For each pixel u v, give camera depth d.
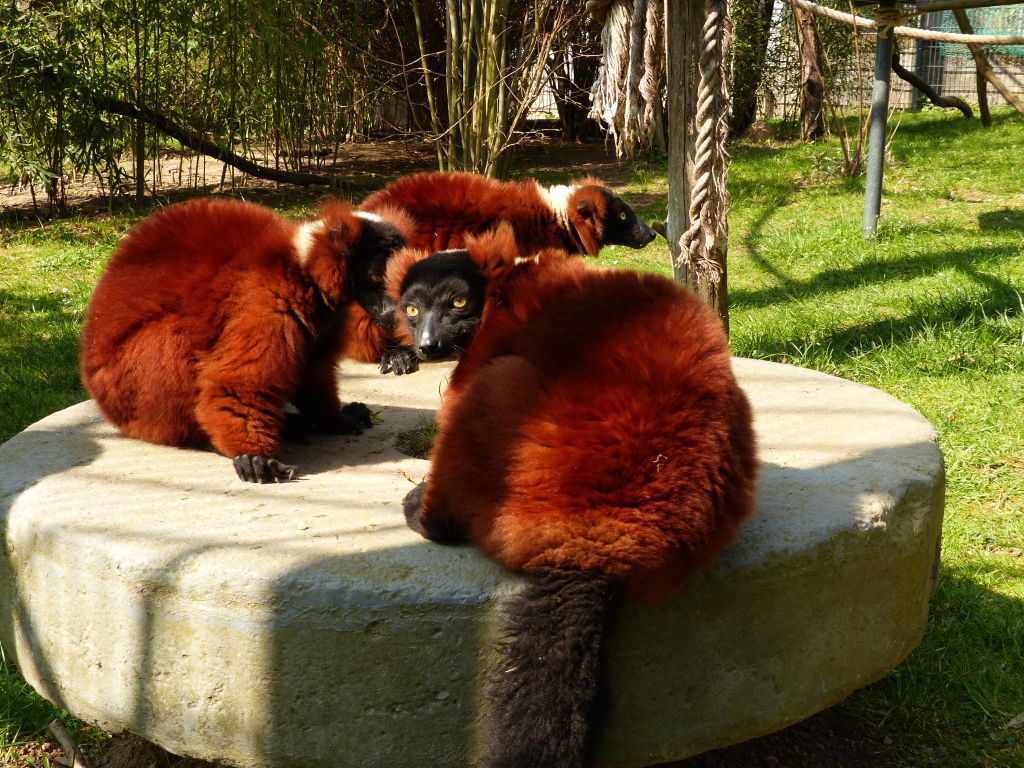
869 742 3.74
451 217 6.51
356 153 16.30
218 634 2.74
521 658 2.51
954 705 3.91
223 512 3.17
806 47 16.77
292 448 4.09
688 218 5.34
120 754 3.70
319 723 2.75
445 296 3.36
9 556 3.18
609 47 5.61
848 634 3.10
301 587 2.68
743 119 18.81
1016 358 7.11
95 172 12.01
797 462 3.55
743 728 2.97
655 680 2.84
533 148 17.48
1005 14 16.86
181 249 3.81
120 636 2.88
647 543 2.52
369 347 5.54
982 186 13.24
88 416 4.25
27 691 3.96
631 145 5.75
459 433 2.76
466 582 2.68
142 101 11.89
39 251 10.40
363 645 2.68
